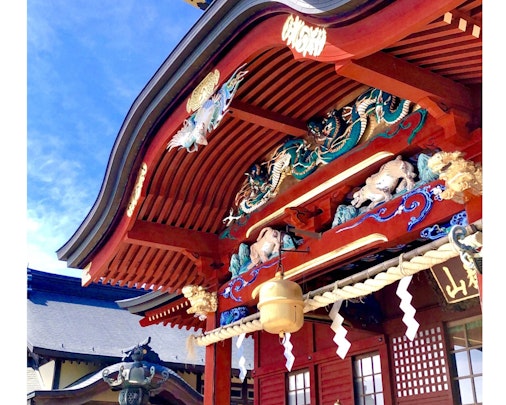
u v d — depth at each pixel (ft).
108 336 90.74
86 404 64.13
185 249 27.50
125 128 23.41
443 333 25.16
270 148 25.62
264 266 24.66
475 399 23.48
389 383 26.73
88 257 29.86
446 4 11.45
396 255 22.90
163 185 25.66
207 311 27.53
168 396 62.34
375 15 12.92
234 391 78.43
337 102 22.38
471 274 15.66
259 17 17.16
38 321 87.86
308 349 32.27
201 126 19.99
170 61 20.24
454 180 14.85
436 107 15.67
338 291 19.02
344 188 21.27
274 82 21.44
